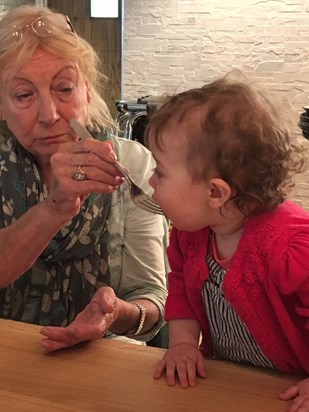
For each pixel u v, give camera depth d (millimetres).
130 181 928
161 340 1351
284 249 761
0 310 1275
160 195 816
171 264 953
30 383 753
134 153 1332
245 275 802
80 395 727
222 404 713
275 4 3986
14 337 877
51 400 716
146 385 754
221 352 933
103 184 922
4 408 699
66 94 1139
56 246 1250
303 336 804
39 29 1098
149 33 4250
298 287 754
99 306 918
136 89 4359
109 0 4000
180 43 4230
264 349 835
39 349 843
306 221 787
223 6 4086
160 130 804
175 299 934
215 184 775
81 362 809
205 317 917
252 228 796
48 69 1101
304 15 3953
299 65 4035
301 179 905
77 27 4066
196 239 879
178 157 791
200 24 4164
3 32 1109
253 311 812
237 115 766
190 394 733
